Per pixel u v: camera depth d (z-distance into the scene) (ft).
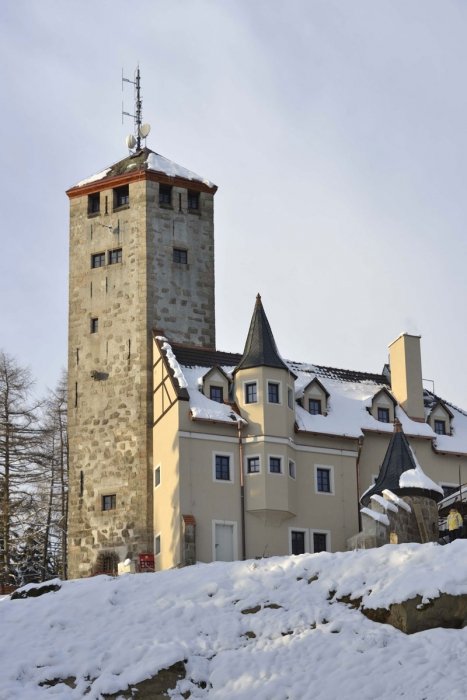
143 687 105.70
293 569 122.01
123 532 200.23
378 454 206.90
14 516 232.32
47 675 108.58
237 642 111.96
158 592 122.01
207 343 216.33
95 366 212.84
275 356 199.62
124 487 202.80
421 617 109.70
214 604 118.11
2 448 231.09
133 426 205.57
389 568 117.50
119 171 224.53
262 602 117.50
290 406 199.82
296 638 110.73
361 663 105.29
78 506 205.67
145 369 207.92
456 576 111.24
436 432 214.28
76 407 211.82
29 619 118.73
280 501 190.80
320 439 201.67
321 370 222.48
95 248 220.23
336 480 200.54
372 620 112.16
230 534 188.65
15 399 238.48
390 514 180.86
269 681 104.73
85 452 208.33
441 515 194.39
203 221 223.30
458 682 100.58
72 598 122.62
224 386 198.49
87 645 112.68
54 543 246.06
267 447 192.75
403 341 217.97
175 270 217.56
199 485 188.55
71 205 224.53
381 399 211.20
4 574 218.18
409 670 103.35
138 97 238.89
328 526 197.16
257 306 204.74
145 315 211.82
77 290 219.00
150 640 112.47
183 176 223.51
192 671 107.65
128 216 219.00
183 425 190.90
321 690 102.73
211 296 219.61
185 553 183.01
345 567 119.85
